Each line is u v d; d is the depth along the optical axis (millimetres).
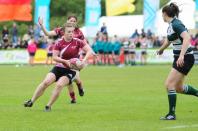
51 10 165000
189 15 106188
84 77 62750
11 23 155625
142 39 98812
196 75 67438
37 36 100062
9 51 99000
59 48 30750
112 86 49406
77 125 25016
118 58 97250
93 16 101438
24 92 42938
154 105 33562
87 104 34250
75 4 165875
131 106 33031
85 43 30922
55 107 32438
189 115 28625
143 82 54656
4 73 70125
